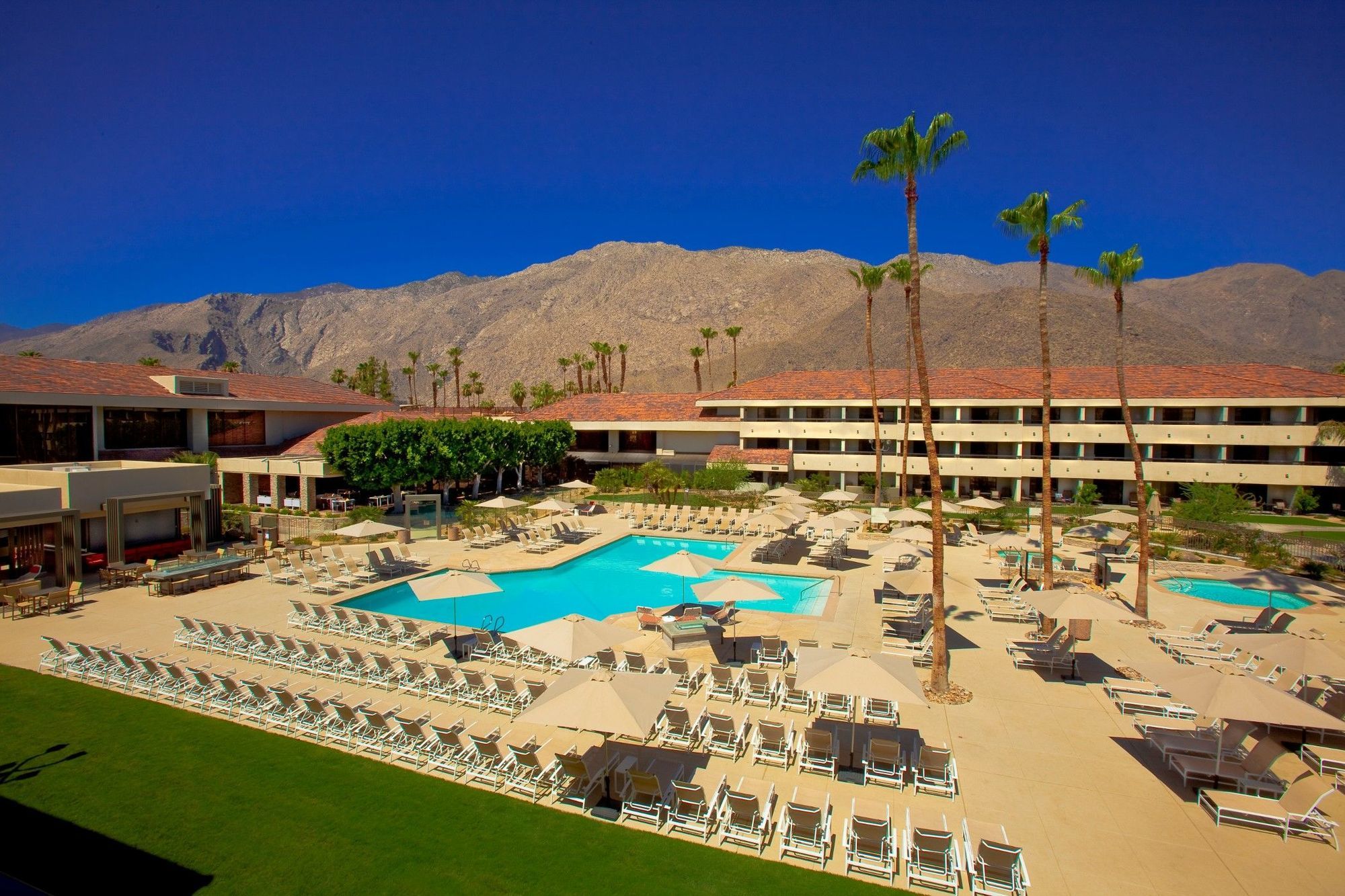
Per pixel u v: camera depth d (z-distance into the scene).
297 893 8.36
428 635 17.94
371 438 37.88
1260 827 9.98
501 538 33.06
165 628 19.03
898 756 11.16
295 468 41.44
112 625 19.33
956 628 19.48
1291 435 44.34
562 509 31.78
